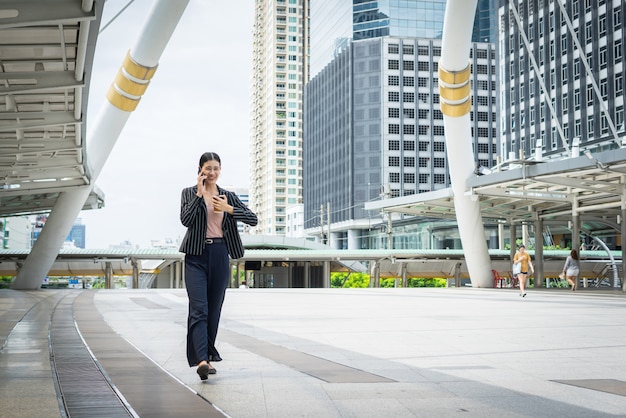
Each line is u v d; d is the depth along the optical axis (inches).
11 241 5821.9
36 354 287.0
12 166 1052.5
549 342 350.3
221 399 189.2
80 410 170.6
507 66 3550.7
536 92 3262.8
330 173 5265.8
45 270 1373.0
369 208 1728.6
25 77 633.0
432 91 4781.0
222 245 226.2
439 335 389.4
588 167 1063.0
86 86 659.4
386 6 4773.6
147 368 247.3
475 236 1430.9
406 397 193.8
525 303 788.6
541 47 3213.6
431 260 2023.9
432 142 4751.5
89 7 455.2
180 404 179.8
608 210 1515.7
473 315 569.3
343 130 4963.1
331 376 232.4
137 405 178.1
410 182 4704.7
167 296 954.1
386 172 4680.1
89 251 1930.4
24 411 168.7
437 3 4798.2
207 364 216.8
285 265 2738.7
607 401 188.9
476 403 185.5
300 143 7519.7
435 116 4773.6
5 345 322.7
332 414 170.4
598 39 2751.0
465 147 1369.3
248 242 2787.9
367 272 2748.5
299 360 275.1
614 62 2650.1
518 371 247.0
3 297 900.6
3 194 1273.4
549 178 1195.3
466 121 1341.0
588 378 231.0
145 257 1953.7
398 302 807.1
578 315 570.3
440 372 243.6
